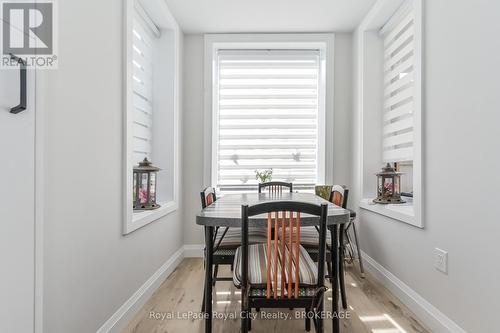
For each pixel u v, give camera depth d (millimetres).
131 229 1748
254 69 3191
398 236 2055
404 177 2584
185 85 3043
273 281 1249
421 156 1729
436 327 1580
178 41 2803
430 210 1668
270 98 3205
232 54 3164
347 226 2477
